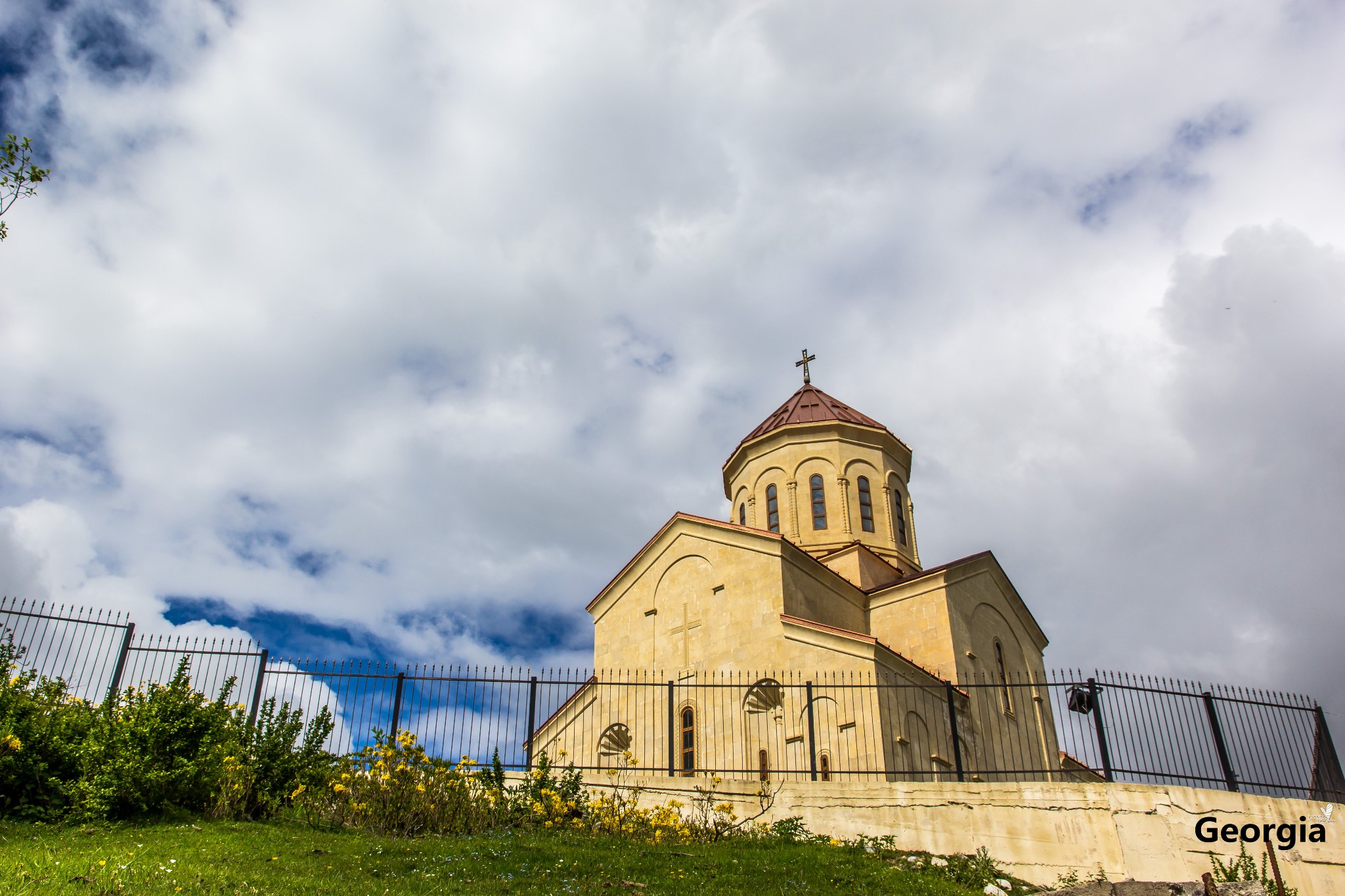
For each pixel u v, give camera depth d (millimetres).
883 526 36656
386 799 15008
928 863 15336
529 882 11188
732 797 18531
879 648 24828
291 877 10289
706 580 29609
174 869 10102
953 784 16578
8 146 13117
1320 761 16047
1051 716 34812
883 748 23266
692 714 27750
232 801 14062
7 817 12367
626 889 11453
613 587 32281
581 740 30281
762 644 27125
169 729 13828
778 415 40594
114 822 12750
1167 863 14422
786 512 36688
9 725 13000
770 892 11891
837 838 17109
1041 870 15141
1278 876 12664
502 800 16156
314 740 15820
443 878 10961
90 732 14180
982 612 32656
